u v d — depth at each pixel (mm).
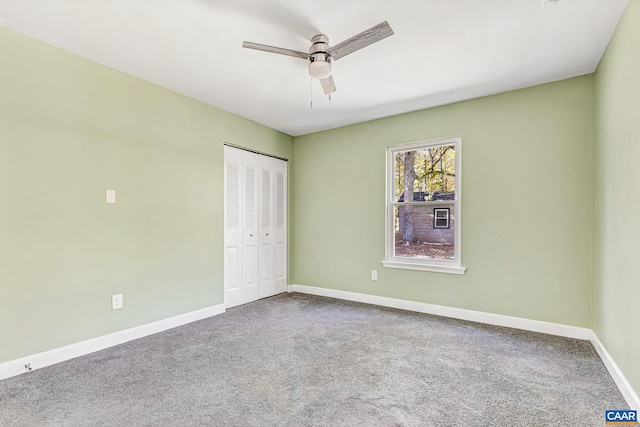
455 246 3482
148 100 2971
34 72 2275
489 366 2303
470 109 3371
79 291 2492
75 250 2475
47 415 1721
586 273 2791
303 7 1922
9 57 2164
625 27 1896
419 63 2605
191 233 3344
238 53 2467
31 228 2250
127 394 1932
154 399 1879
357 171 4195
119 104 2756
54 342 2354
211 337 2887
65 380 2098
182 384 2053
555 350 2572
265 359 2430
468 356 2475
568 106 2871
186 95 3299
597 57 2486
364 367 2295
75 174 2480
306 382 2084
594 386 2023
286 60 2570
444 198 3584
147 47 2389
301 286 4727
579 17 1996
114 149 2723
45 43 2326
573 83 2850
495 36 2219
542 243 2988
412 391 1972
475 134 3340
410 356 2479
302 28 2143
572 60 2545
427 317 3469
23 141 2221
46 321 2316
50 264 2342
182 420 1684
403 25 2096
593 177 2732
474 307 3340
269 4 1896
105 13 1981
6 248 2139
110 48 2402
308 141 4668
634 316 1759
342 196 4324
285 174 4719
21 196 2207
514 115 3125
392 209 3953
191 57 2537
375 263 4031
